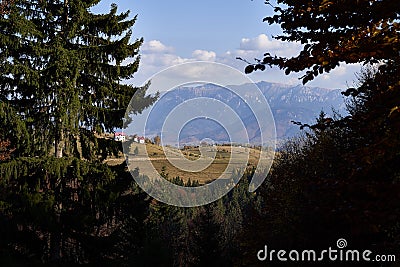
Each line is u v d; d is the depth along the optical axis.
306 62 4.80
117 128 16.22
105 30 16.64
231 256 26.98
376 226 4.35
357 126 4.85
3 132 15.80
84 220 16.05
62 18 16.27
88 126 16.50
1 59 15.23
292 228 14.73
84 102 16.34
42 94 15.62
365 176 4.62
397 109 4.33
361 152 4.53
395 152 4.44
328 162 12.56
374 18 4.49
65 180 16.25
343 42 4.70
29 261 15.83
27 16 16.05
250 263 22.17
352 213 4.41
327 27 4.72
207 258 25.67
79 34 16.73
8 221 16.09
